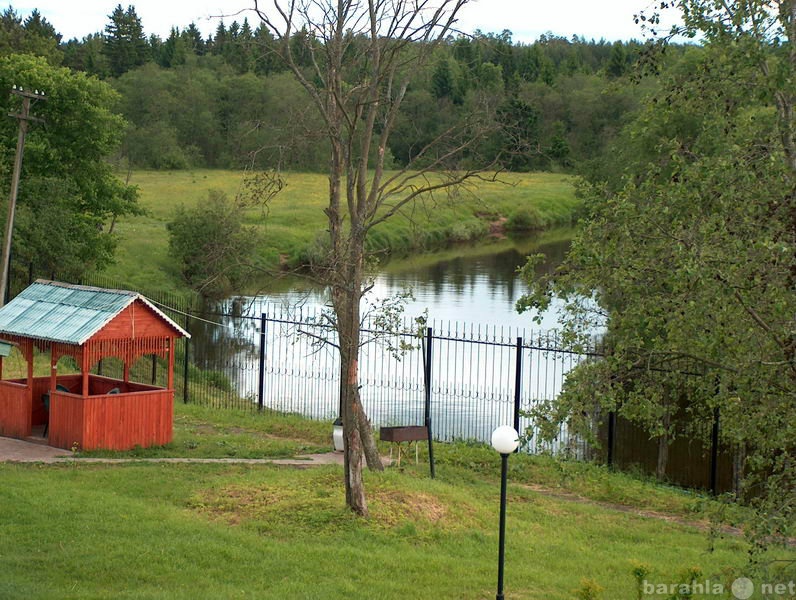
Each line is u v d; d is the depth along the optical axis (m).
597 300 11.12
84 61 107.25
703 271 8.73
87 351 17.72
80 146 42.16
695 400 17.44
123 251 50.62
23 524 12.20
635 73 11.16
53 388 18.25
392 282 50.66
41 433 19.41
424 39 13.45
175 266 49.91
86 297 18.80
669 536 14.82
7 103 40.91
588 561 12.76
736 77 10.21
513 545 13.17
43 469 16.20
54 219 36.47
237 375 32.41
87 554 11.11
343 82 14.90
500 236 73.50
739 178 9.28
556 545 13.47
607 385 9.70
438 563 11.77
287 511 13.62
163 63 117.44
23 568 10.49
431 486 15.30
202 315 41.25
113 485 15.17
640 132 11.34
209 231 48.41
